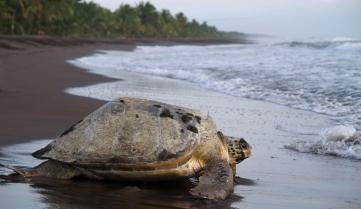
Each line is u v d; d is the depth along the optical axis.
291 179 6.62
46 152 6.20
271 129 10.51
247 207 5.38
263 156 8.00
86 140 6.10
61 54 40.50
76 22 81.69
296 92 15.67
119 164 5.84
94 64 30.20
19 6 63.09
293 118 11.87
